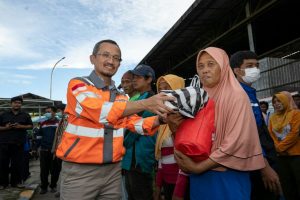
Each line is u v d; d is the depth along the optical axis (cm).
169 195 293
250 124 191
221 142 194
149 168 316
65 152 207
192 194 204
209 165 185
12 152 715
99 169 211
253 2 870
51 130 699
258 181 246
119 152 216
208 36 1185
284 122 435
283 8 916
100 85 219
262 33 1149
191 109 185
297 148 420
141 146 312
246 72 264
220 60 210
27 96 2217
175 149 199
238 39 1098
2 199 594
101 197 221
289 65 739
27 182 817
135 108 190
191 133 188
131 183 319
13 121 707
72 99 210
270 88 786
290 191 428
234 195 187
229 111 193
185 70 1564
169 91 192
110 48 224
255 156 192
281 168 432
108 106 193
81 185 208
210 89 214
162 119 216
